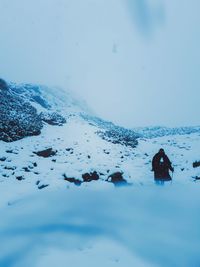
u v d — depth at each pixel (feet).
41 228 21.44
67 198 29.48
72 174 35.99
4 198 27.84
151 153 61.67
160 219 24.04
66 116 89.56
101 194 31.60
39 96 94.53
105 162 46.01
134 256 17.08
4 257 16.76
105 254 17.25
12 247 18.08
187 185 37.73
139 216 24.71
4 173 33.76
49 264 15.72
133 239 19.77
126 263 16.08
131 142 68.18
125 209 26.68
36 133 55.31
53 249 17.78
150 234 20.74
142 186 36.35
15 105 68.08
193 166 48.57
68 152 48.08
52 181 34.35
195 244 19.08
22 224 22.12
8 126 49.34
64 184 33.96
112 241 19.31
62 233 20.47
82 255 16.96
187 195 32.24
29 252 17.38
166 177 36.58
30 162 38.78
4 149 42.22
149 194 32.42
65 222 22.76
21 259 16.44
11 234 20.27
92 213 25.13
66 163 42.24
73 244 18.66
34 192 30.71
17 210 25.35
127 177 38.78
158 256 17.22
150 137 96.94
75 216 24.29
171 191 34.14
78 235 20.18
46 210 25.54
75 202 28.22
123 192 33.01
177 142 79.05
